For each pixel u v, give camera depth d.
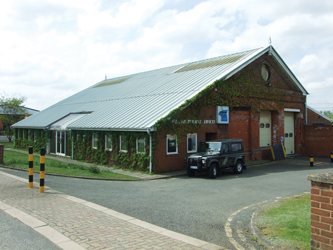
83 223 6.66
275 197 10.45
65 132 25.80
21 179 11.87
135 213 7.84
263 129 25.67
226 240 6.04
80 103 31.16
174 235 6.12
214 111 20.83
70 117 26.81
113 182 13.61
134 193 10.80
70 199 8.89
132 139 18.27
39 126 28.14
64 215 7.22
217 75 21.80
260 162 22.73
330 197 4.55
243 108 23.30
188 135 19.00
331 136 27.56
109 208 8.22
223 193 11.18
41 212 7.41
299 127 29.19
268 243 5.68
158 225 6.87
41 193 9.53
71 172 15.21
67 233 5.98
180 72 27.39
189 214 7.97
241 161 17.44
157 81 27.22
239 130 22.91
